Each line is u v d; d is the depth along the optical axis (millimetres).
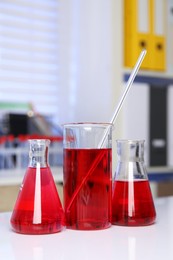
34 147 676
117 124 1943
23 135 2086
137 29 2020
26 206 652
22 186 674
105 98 2008
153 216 735
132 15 2010
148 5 2057
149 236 639
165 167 2137
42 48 2318
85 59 2150
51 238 623
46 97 2334
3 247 570
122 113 1964
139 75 2059
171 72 2152
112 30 1959
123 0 2014
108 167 712
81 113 2176
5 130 2094
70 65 2279
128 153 749
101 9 2023
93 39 2086
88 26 2117
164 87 2131
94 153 694
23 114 2154
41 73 2320
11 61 2240
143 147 766
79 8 2184
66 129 717
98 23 2047
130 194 724
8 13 2213
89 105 2121
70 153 703
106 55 2004
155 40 2078
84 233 657
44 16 2316
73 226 684
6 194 1598
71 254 535
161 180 2148
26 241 604
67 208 692
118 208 724
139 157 755
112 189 739
